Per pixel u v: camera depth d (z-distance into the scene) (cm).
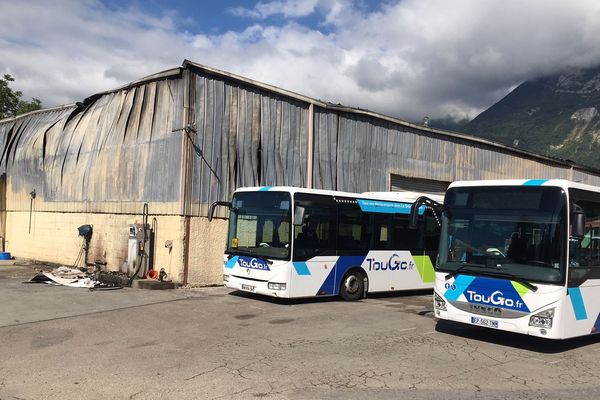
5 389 582
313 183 1694
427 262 1476
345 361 707
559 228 778
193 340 820
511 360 751
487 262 834
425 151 2100
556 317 760
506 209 838
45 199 2031
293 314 1065
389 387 600
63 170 1931
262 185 1573
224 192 1490
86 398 553
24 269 1812
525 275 786
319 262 1223
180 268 1396
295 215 1175
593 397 589
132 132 1603
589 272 825
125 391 575
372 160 1891
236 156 1518
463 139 2273
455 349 802
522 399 573
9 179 2319
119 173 1638
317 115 1725
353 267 1297
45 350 751
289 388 587
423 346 813
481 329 970
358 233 1318
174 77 1469
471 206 879
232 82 1523
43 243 2023
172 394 565
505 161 2500
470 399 568
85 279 1410
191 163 1422
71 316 995
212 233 1461
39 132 2145
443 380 635
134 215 1556
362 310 1145
